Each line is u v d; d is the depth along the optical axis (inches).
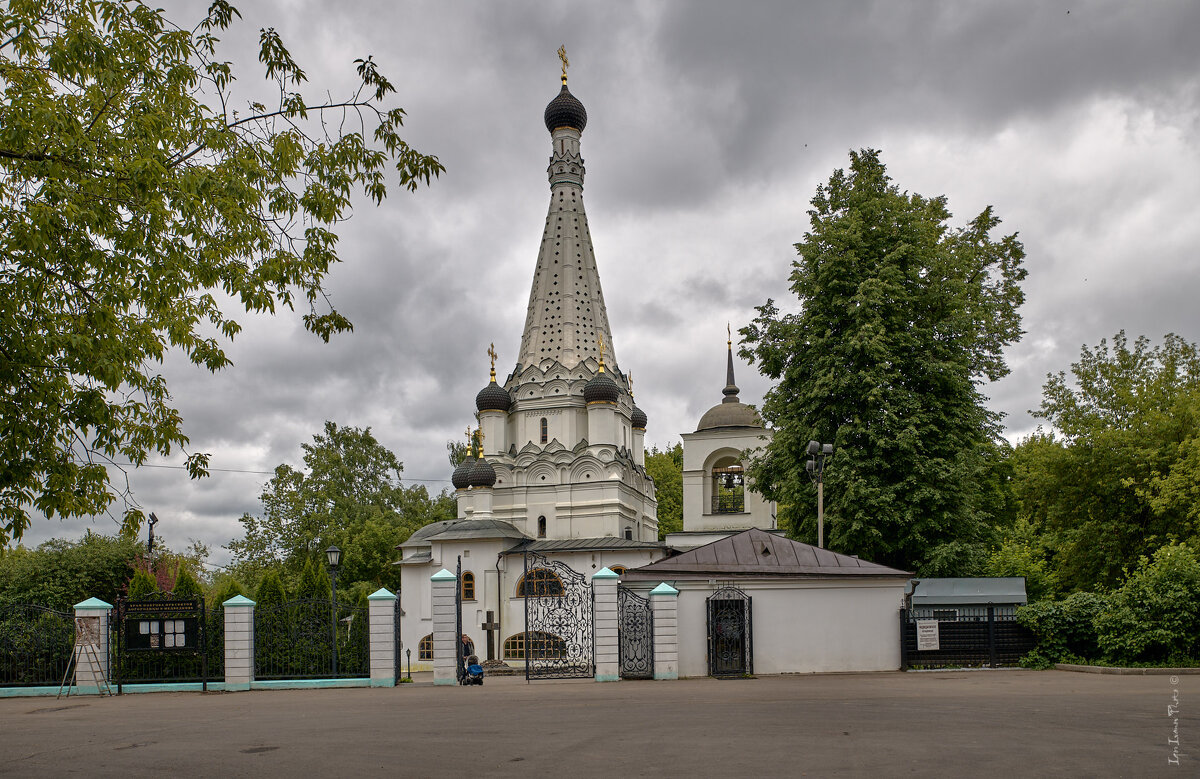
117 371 556.4
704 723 578.9
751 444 2546.8
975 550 1343.5
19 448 562.6
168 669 1055.6
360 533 2938.0
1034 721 559.5
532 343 2888.8
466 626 2378.2
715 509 2608.3
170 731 607.2
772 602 1085.8
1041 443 1770.4
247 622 994.1
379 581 2938.0
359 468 3161.9
